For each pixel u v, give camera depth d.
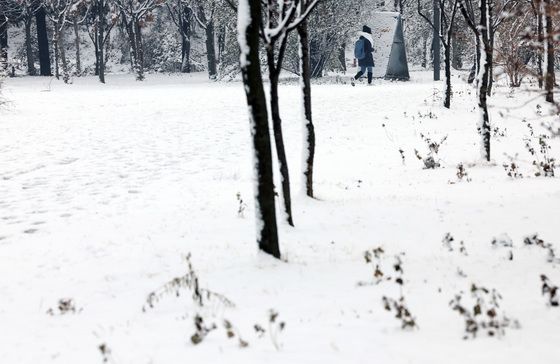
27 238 8.99
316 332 4.31
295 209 9.82
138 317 5.15
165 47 63.09
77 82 49.53
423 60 62.19
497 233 7.99
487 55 13.38
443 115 21.89
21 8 55.75
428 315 4.61
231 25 43.16
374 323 4.45
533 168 13.29
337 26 40.41
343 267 6.37
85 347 4.50
